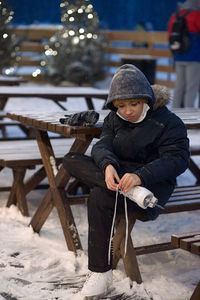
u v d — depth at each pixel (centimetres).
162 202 329
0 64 1473
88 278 316
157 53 1523
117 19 3256
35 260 371
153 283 338
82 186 520
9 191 524
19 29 1612
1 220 456
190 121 401
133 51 1568
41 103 1174
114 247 340
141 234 437
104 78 1534
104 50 1532
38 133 417
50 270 356
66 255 377
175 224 466
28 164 448
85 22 1523
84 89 700
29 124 406
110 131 344
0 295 319
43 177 466
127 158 337
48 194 409
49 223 457
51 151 416
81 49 1510
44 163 415
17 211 472
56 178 398
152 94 322
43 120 389
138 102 318
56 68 1505
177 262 379
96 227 314
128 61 1441
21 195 466
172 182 333
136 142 327
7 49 1475
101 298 316
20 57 1501
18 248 394
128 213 331
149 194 304
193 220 480
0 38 1462
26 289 328
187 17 895
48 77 1510
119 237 336
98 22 1544
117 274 346
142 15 3212
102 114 441
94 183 327
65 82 1500
